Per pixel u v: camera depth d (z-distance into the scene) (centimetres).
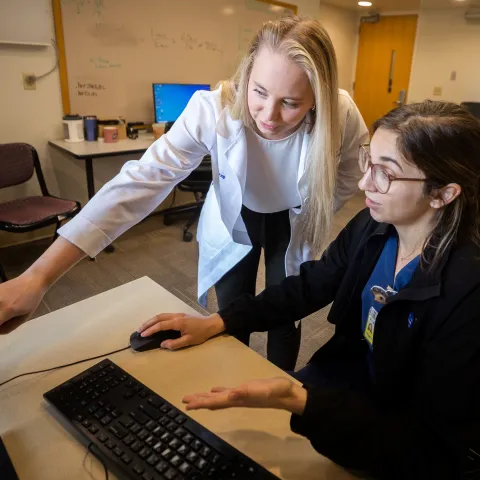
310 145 115
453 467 70
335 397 71
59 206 266
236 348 92
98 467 65
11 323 85
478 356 71
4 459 64
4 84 286
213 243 143
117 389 77
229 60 408
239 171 122
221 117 113
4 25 274
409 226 83
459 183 72
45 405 76
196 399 65
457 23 505
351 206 436
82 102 324
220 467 64
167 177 112
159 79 363
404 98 569
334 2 504
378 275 97
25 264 287
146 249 313
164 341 90
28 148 281
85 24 308
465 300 73
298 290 110
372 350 95
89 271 276
